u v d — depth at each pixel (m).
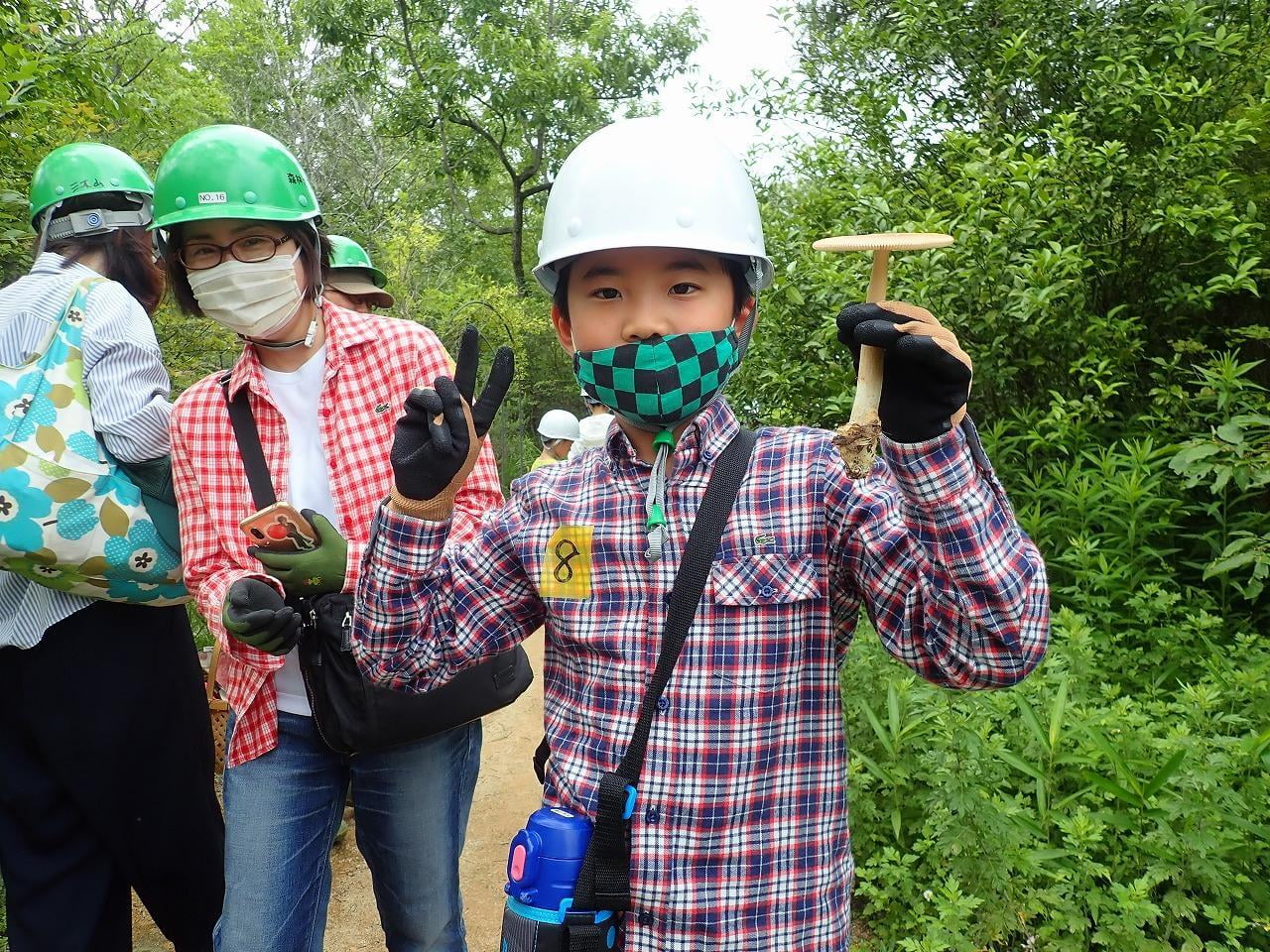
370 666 1.49
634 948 1.33
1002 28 5.20
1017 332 4.32
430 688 1.54
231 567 2.06
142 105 5.04
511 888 1.37
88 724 2.17
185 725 2.32
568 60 18.16
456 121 18.75
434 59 17.97
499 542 1.50
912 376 1.09
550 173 19.95
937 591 1.19
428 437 1.35
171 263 2.14
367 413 2.10
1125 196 4.38
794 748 1.34
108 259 2.39
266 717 2.04
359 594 1.44
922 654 1.27
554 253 1.45
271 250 2.04
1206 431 4.11
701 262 1.41
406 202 20.94
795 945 1.33
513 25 18.75
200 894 2.41
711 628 1.33
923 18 5.29
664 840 1.31
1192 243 4.41
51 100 4.00
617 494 1.42
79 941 2.25
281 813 2.06
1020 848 2.57
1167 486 4.07
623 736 1.35
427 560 1.40
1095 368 4.34
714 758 1.31
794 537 1.35
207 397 2.11
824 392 4.77
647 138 1.42
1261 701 2.88
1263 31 4.67
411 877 2.14
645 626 1.36
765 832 1.33
